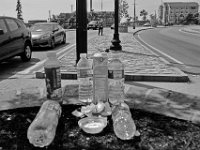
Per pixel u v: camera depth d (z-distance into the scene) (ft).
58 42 19.94
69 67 9.50
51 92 2.73
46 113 2.49
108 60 3.01
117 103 2.87
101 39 25.22
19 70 10.25
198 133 2.59
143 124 2.77
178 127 2.72
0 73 9.69
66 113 3.00
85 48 8.80
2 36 10.35
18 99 3.59
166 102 3.44
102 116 2.80
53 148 2.28
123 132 2.41
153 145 2.33
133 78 8.32
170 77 8.24
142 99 3.56
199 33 41.16
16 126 2.74
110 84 2.93
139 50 15.39
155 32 46.70
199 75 9.28
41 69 10.05
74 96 3.57
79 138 2.44
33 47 17.81
